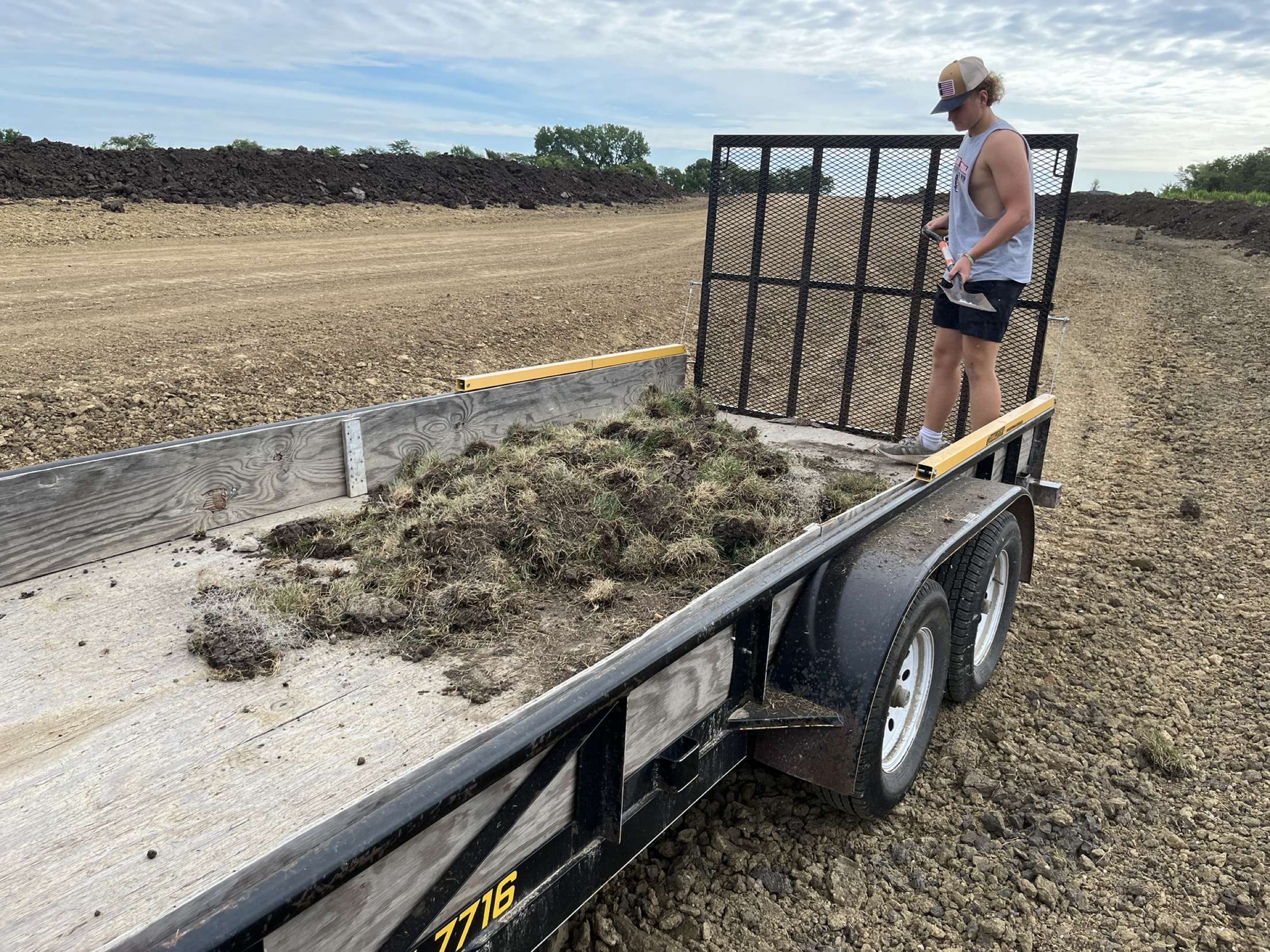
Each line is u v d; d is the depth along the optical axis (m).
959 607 3.29
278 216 17.83
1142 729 3.53
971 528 2.99
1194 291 15.87
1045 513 6.01
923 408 4.51
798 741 2.60
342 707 2.12
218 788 1.82
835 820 2.96
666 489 3.25
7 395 6.28
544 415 4.15
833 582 2.67
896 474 3.84
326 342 8.91
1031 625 4.36
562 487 3.15
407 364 8.59
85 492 2.65
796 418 4.80
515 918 1.70
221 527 3.04
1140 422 8.41
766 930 2.51
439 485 3.35
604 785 1.86
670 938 2.47
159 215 16.03
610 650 2.42
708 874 2.71
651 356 4.76
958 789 3.15
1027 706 3.68
